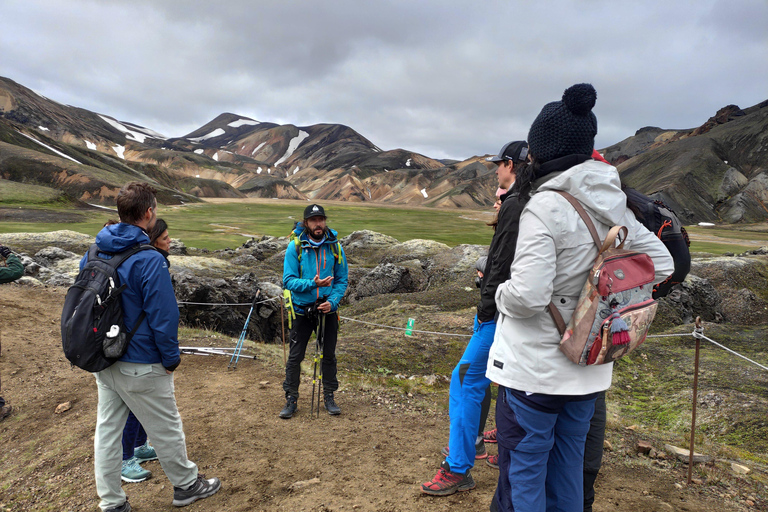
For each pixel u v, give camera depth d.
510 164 2.86
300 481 3.46
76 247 21.83
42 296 10.49
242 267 19.95
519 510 2.17
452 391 3.21
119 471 3.03
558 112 2.12
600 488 3.40
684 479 3.65
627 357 9.09
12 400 5.22
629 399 7.55
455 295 14.08
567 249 1.97
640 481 3.57
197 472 3.30
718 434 6.07
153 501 3.27
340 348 8.46
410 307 12.81
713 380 7.75
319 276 4.55
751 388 7.30
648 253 2.20
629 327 1.93
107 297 2.64
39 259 16.52
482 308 2.56
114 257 2.73
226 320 11.04
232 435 4.29
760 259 23.73
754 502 3.27
